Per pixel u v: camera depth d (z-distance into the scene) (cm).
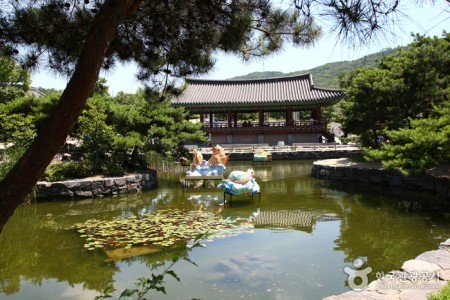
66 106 254
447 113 1336
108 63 518
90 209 1273
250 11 438
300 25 441
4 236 973
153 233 937
